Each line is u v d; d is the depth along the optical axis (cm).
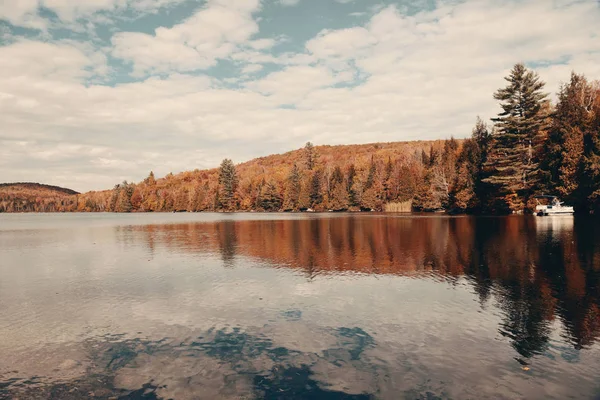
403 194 12556
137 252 3134
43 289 1861
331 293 1700
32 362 1048
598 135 5962
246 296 1673
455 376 924
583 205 6419
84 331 1279
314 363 1004
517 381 898
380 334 1202
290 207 15850
